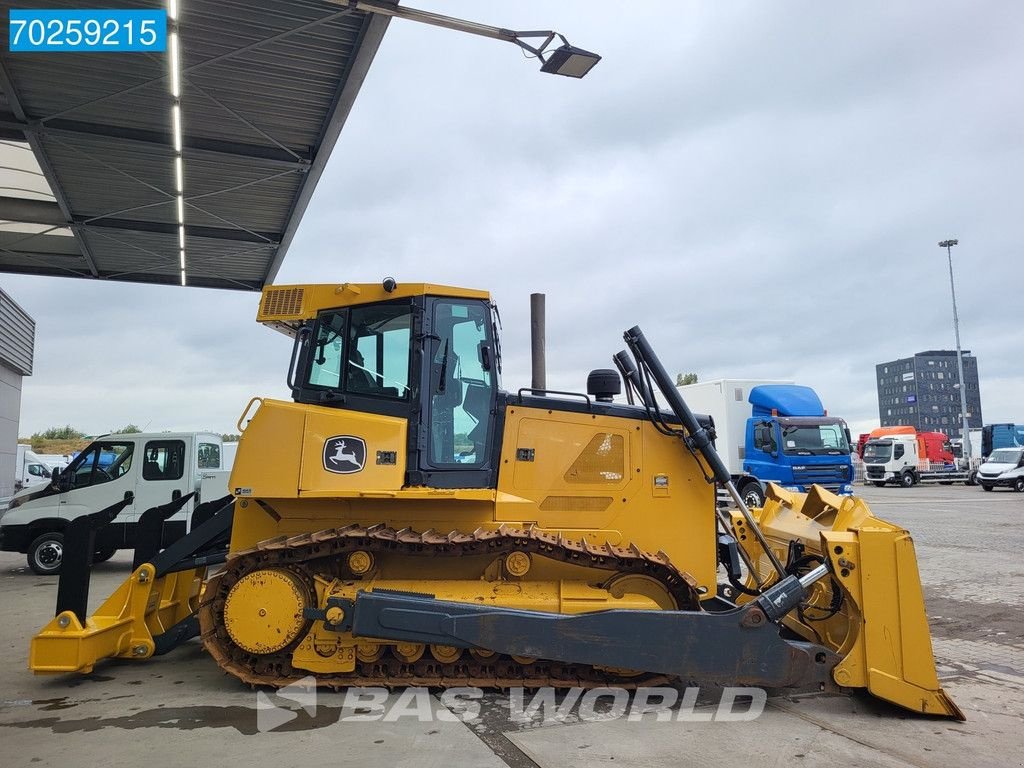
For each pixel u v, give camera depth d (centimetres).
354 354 499
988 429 3319
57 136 879
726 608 480
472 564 486
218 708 431
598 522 493
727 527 521
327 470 460
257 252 1260
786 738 383
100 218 1107
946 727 403
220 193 1051
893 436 3297
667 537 498
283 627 451
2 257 1273
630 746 370
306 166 977
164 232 1162
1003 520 1586
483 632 425
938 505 2033
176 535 706
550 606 451
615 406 513
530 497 489
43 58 746
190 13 699
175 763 349
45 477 2555
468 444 487
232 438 1397
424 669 458
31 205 1108
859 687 422
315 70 796
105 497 1010
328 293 511
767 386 1717
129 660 546
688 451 508
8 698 454
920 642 416
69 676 502
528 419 497
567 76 704
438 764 347
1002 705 445
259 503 488
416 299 493
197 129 905
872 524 436
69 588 482
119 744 374
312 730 393
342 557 478
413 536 452
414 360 483
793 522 534
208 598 465
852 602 423
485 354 493
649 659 420
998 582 870
